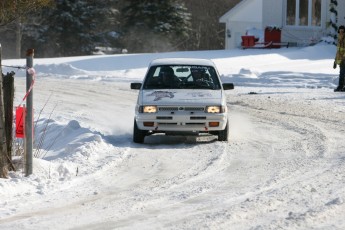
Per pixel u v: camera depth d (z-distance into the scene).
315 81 43.16
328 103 32.28
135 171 17.12
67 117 28.20
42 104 33.09
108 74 49.09
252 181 15.72
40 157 19.31
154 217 12.43
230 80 44.28
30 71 15.55
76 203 13.60
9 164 16.41
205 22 114.38
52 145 21.30
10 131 16.59
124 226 11.84
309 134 23.14
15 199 13.84
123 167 17.64
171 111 20.95
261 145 21.03
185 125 21.02
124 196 14.27
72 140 21.08
